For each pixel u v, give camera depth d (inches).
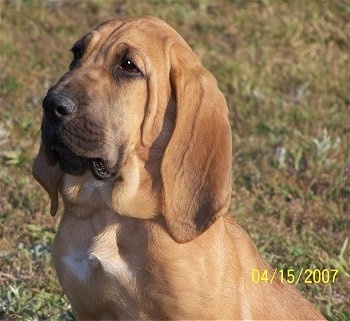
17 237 427.8
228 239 302.2
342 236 440.5
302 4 662.5
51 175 312.0
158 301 292.7
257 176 485.7
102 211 297.7
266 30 637.9
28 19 641.6
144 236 293.1
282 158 501.7
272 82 582.6
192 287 290.5
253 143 520.1
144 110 294.2
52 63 595.2
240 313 298.2
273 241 431.2
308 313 316.8
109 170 292.2
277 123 538.6
